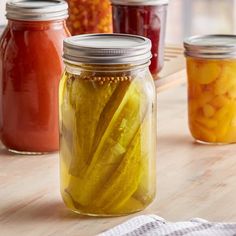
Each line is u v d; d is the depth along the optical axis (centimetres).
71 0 126
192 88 108
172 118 121
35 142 103
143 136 84
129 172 83
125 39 86
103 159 82
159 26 122
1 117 104
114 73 82
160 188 93
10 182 94
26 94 101
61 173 86
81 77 82
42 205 88
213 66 106
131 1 121
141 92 83
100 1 127
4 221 84
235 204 88
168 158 104
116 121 82
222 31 228
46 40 101
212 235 76
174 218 85
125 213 85
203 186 94
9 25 102
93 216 85
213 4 227
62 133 85
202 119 108
